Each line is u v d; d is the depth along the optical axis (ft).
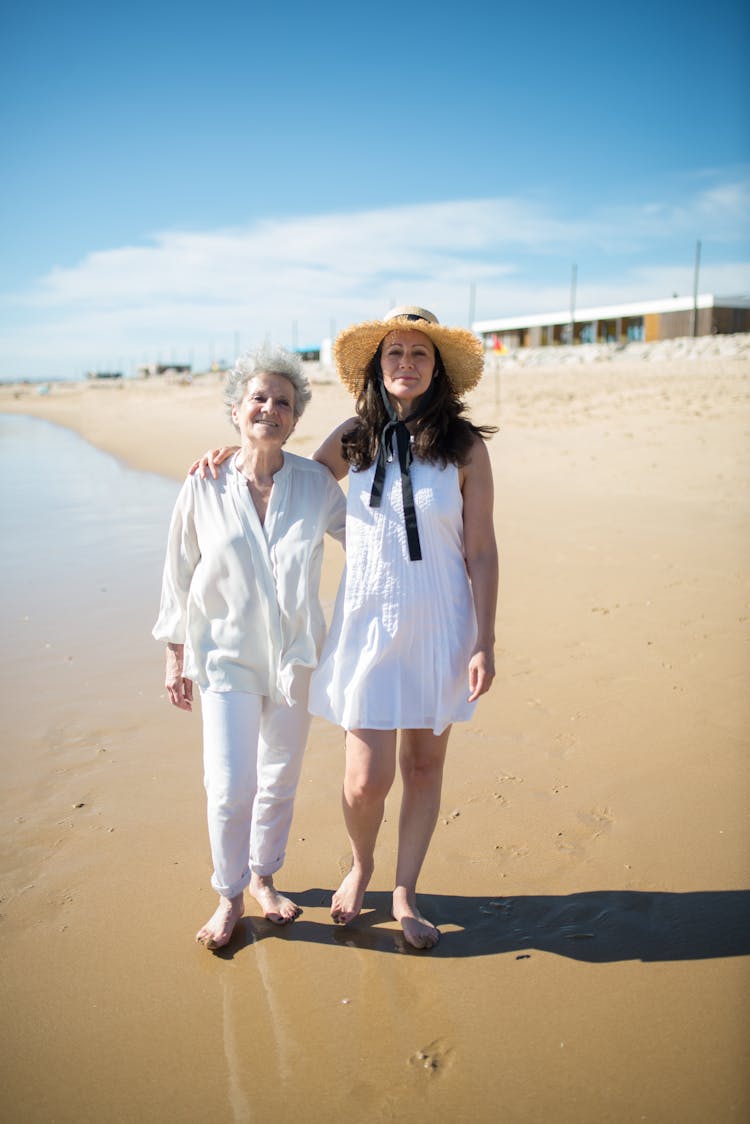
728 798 11.50
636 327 160.56
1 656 18.62
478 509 9.16
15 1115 7.06
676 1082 7.17
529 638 18.10
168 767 13.17
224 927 9.11
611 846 10.59
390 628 8.76
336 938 9.25
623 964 8.61
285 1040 7.80
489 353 150.92
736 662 16.08
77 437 91.97
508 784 12.12
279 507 9.19
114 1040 7.84
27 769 13.14
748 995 8.13
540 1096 7.09
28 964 8.84
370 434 9.12
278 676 9.11
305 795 12.18
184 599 9.56
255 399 9.04
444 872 10.24
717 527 27.76
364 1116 6.97
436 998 8.26
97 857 10.74
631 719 13.94
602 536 27.22
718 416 52.54
